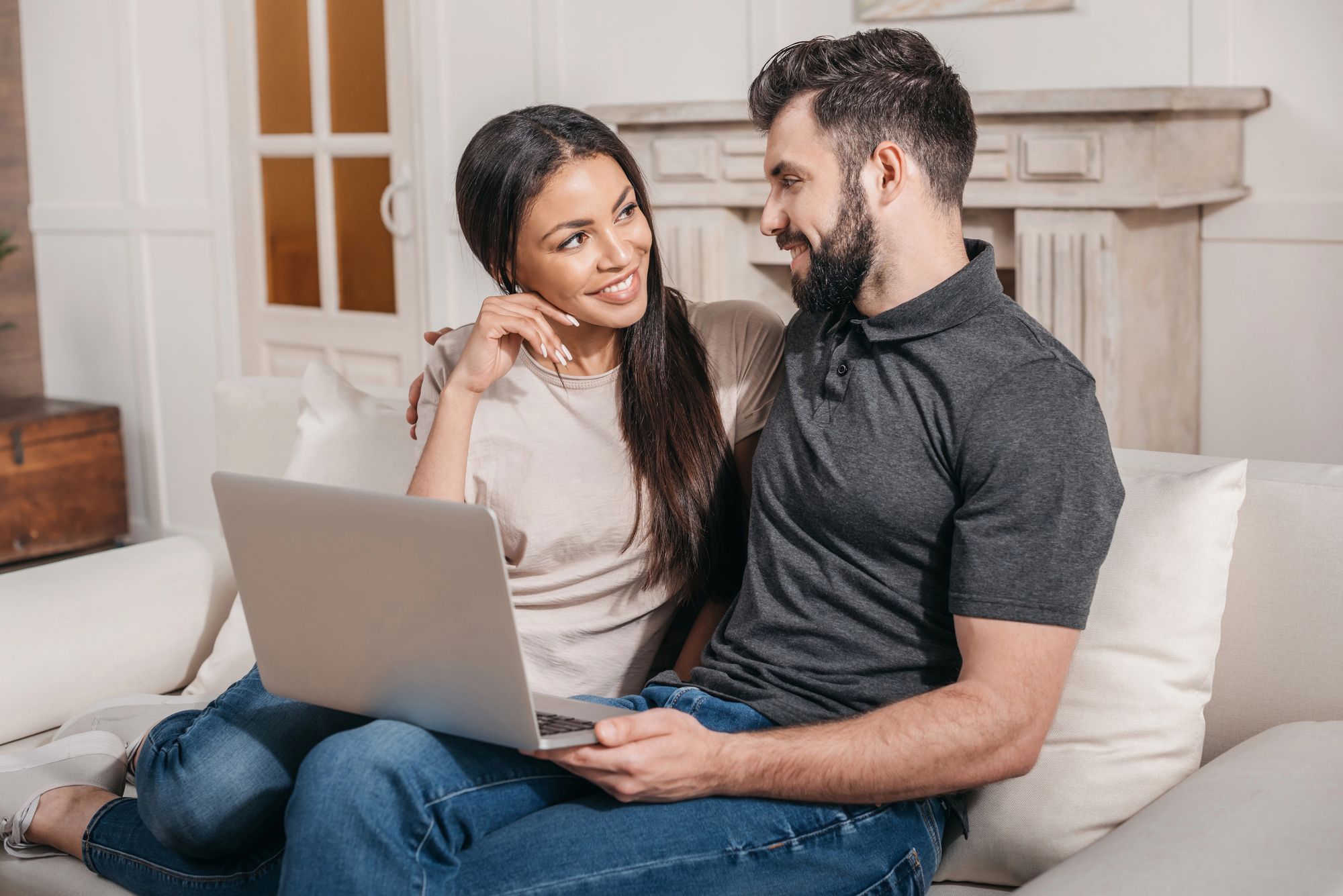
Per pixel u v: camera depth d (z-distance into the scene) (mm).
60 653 1668
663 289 1468
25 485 3885
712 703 1228
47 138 4305
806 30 2967
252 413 2004
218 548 1919
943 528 1190
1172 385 2623
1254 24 2510
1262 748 1180
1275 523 1262
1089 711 1211
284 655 1206
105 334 4293
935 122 1254
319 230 3793
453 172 3531
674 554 1429
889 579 1221
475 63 3463
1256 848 993
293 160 3818
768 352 1503
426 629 1070
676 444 1424
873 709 1200
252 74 3828
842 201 1273
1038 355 1164
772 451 1312
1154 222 2482
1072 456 1113
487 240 1412
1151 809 1120
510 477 1457
